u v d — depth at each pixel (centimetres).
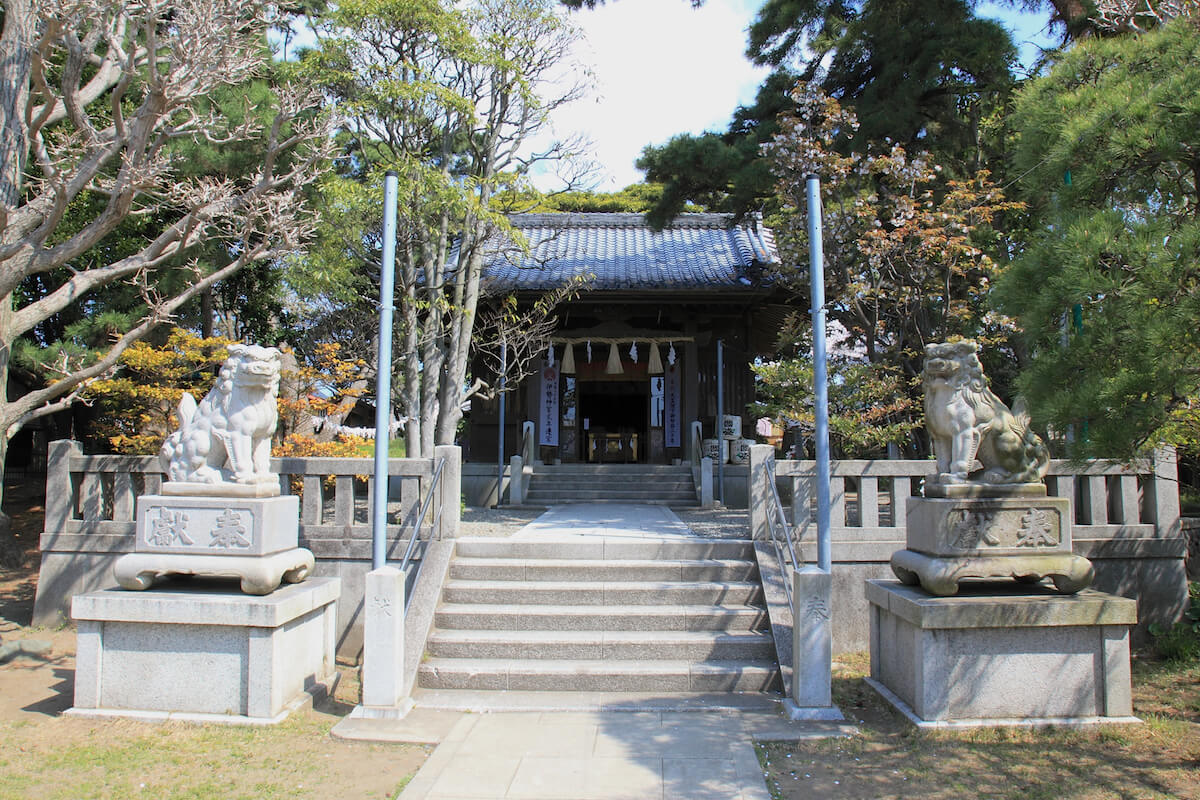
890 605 627
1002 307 599
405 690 638
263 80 1288
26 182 1002
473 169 1271
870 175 1235
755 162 1289
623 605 763
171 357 1125
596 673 664
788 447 2230
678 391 1877
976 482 602
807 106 1228
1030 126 624
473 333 1659
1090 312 534
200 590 625
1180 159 537
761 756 532
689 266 1830
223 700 598
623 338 1802
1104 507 813
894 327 1284
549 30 1171
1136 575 809
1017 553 596
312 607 652
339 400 1363
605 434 2170
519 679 664
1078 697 581
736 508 1525
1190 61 564
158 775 500
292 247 874
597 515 1251
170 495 629
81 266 1332
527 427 1712
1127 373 488
